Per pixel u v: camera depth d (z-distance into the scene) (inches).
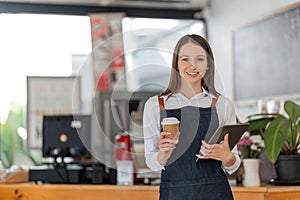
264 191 105.9
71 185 122.5
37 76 196.9
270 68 172.4
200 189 85.7
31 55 216.1
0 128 206.2
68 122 132.4
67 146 131.8
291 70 160.1
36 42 217.2
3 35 216.8
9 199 128.2
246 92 188.9
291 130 112.0
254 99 182.7
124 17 206.4
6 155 201.6
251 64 185.3
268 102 164.1
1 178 133.5
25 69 214.8
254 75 183.0
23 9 218.8
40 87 196.5
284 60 164.1
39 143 193.2
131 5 228.8
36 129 194.1
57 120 133.6
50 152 133.4
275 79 169.3
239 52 194.4
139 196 116.3
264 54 176.4
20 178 134.0
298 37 156.6
